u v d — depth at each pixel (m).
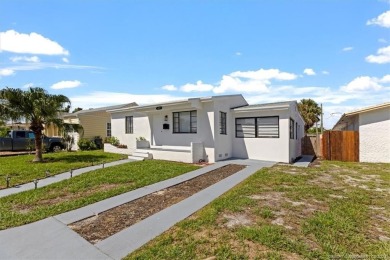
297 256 3.25
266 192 6.35
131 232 4.09
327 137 14.02
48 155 15.14
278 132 12.26
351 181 7.84
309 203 5.48
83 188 7.11
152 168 10.03
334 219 4.46
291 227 4.16
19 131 18.06
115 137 18.78
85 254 3.42
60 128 13.16
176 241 3.72
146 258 3.25
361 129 13.20
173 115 14.09
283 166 10.66
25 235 4.06
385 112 12.73
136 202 5.81
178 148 12.97
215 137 12.02
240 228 4.09
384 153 12.70
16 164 11.42
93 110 22.44
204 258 3.21
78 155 15.23
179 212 5.01
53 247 3.64
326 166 11.16
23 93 11.73
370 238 3.83
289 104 12.05
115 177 8.38
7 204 5.75
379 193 6.37
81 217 4.84
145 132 16.58
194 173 9.09
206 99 11.76
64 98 12.73
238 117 13.66
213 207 5.16
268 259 3.16
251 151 13.17
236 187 6.92
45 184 7.64
